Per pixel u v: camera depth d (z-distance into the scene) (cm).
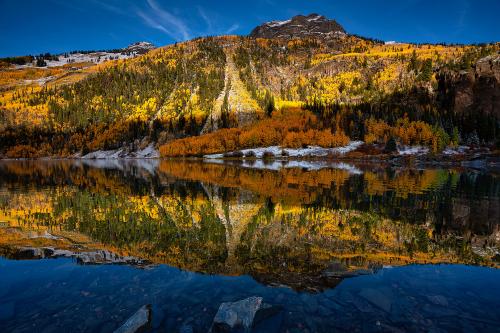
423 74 16938
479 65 14050
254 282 881
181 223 1691
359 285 857
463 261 1068
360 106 16162
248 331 624
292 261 1068
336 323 658
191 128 15800
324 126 13462
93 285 868
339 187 3406
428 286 849
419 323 655
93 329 643
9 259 1109
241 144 13225
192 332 623
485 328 633
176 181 4222
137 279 907
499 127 11800
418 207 2173
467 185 3694
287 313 700
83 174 5619
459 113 13688
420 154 10250
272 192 3005
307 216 1853
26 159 15188
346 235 1414
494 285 858
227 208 2148
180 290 827
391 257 1112
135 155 14812
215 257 1113
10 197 2759
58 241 1345
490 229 1544
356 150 11275
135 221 1747
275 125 13950
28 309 730
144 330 626
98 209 2142
